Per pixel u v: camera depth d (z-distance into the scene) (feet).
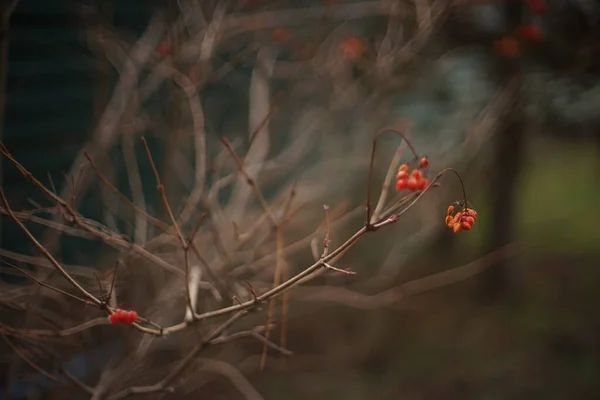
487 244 8.70
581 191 12.42
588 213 11.41
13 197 5.99
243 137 8.45
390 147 8.04
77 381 4.12
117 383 4.51
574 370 6.70
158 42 6.31
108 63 6.58
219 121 8.23
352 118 7.16
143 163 7.30
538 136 8.54
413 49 6.36
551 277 8.93
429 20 5.95
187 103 5.77
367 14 6.78
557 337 7.34
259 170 5.35
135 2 7.06
